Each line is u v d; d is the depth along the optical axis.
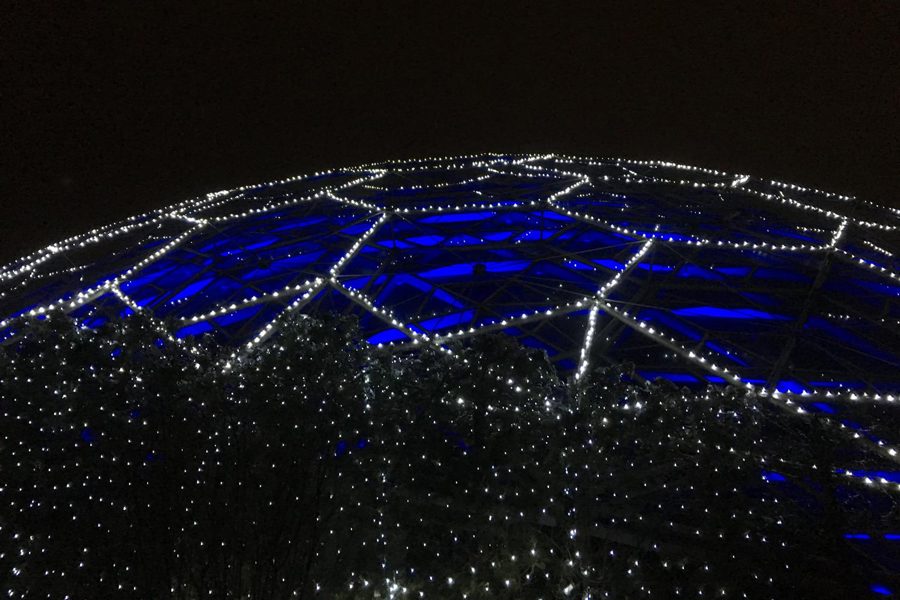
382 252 12.65
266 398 8.02
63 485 7.39
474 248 12.48
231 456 7.55
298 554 6.87
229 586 6.68
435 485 7.43
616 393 7.56
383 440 7.76
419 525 7.18
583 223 13.39
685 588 6.26
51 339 9.05
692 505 6.95
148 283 12.57
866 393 8.50
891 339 9.67
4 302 12.91
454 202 14.94
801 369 9.05
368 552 6.84
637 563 6.35
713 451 6.93
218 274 12.45
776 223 14.02
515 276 11.45
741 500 6.81
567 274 11.47
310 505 7.09
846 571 6.23
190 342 9.40
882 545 6.53
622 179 17.20
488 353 8.02
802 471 7.05
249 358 9.48
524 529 6.88
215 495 7.14
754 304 10.57
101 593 6.50
